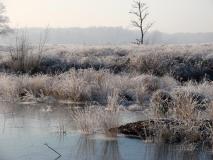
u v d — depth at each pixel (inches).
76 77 789.9
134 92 729.6
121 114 593.6
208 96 644.1
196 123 461.7
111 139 450.3
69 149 413.4
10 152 402.0
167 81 831.1
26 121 542.0
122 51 1382.9
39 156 390.9
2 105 670.5
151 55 1147.3
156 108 549.6
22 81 780.6
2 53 1408.7
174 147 422.6
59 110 624.1
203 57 1166.3
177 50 1289.4
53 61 1171.9
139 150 412.2
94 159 384.5
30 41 1122.7
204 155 397.1
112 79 789.9
